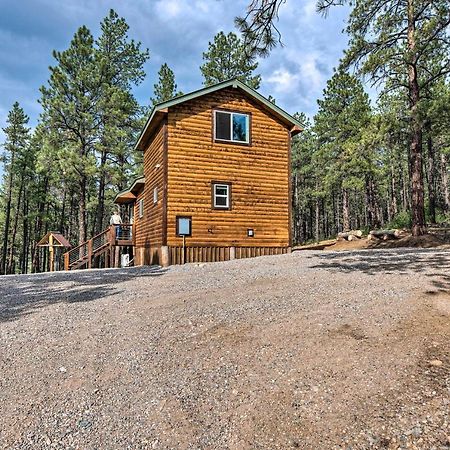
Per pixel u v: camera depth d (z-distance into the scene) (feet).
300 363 11.19
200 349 12.92
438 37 39.73
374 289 18.39
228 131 44.21
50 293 25.52
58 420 9.33
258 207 44.88
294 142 114.11
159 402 9.89
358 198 152.15
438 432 7.68
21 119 107.14
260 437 8.21
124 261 61.21
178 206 41.14
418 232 46.24
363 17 39.29
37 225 118.73
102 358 12.82
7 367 12.42
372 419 8.36
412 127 45.11
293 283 21.67
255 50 18.42
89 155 72.84
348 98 87.30
